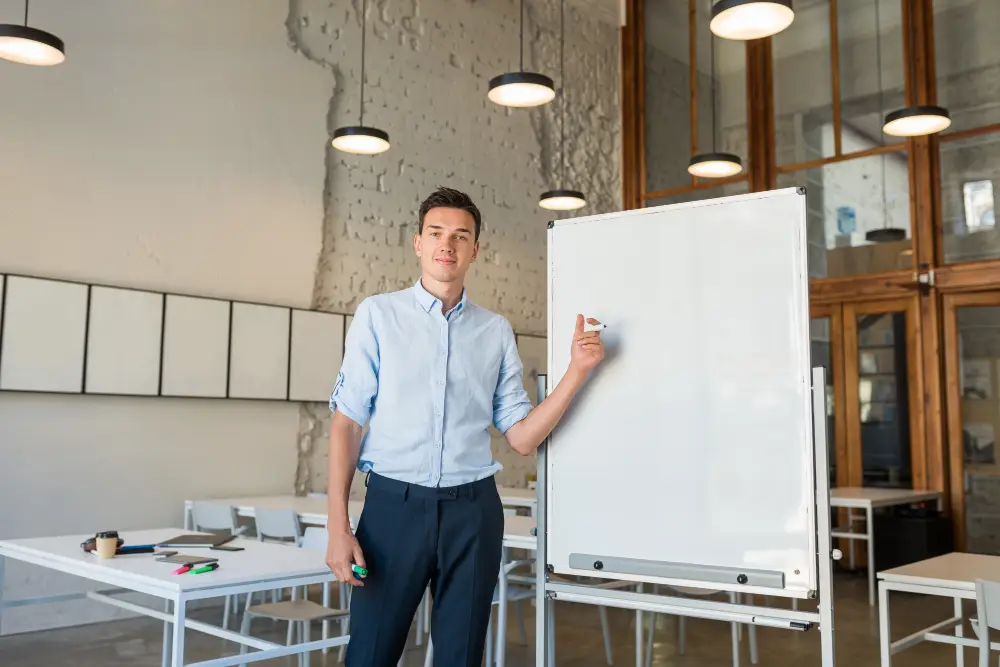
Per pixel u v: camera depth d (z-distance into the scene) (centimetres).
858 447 739
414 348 201
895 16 754
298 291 612
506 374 218
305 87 627
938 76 728
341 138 545
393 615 192
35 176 491
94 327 504
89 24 518
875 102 759
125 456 519
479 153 764
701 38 877
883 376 730
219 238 570
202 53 569
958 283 694
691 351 226
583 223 245
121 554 296
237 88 586
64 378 490
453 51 747
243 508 492
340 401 201
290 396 596
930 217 712
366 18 676
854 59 775
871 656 436
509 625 500
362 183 665
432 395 199
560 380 237
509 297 782
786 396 212
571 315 243
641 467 229
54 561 296
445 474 195
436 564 196
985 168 695
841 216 767
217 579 248
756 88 829
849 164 767
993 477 679
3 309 471
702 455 221
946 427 698
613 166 912
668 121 896
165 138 548
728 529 215
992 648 266
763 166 820
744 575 211
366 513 197
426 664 361
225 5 583
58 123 502
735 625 383
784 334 214
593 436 237
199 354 549
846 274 757
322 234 630
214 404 563
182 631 236
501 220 780
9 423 475
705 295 225
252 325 578
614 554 230
